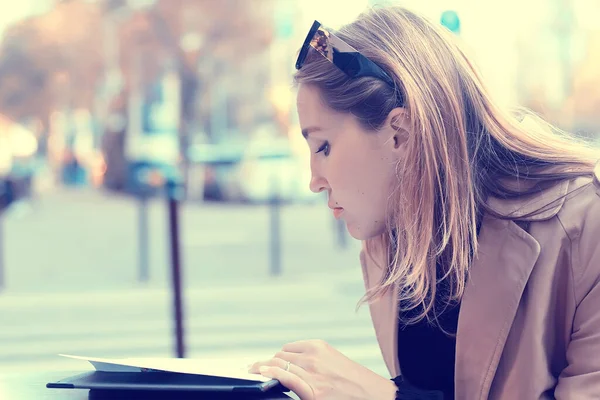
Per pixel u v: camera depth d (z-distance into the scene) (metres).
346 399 1.61
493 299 1.69
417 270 1.70
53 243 15.05
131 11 28.67
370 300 1.92
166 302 8.45
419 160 1.69
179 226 4.39
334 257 11.91
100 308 8.16
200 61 27.30
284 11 27.73
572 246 1.66
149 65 28.44
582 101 24.31
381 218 1.77
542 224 1.69
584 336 1.65
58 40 38.19
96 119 39.50
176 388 1.51
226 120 29.17
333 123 1.74
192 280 9.88
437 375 1.87
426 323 1.86
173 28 27.11
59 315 7.83
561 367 1.71
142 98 28.72
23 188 26.66
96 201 30.50
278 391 1.58
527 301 1.68
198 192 23.98
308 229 16.48
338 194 1.76
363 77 1.71
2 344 6.57
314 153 1.79
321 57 1.75
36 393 1.59
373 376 1.66
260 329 6.97
